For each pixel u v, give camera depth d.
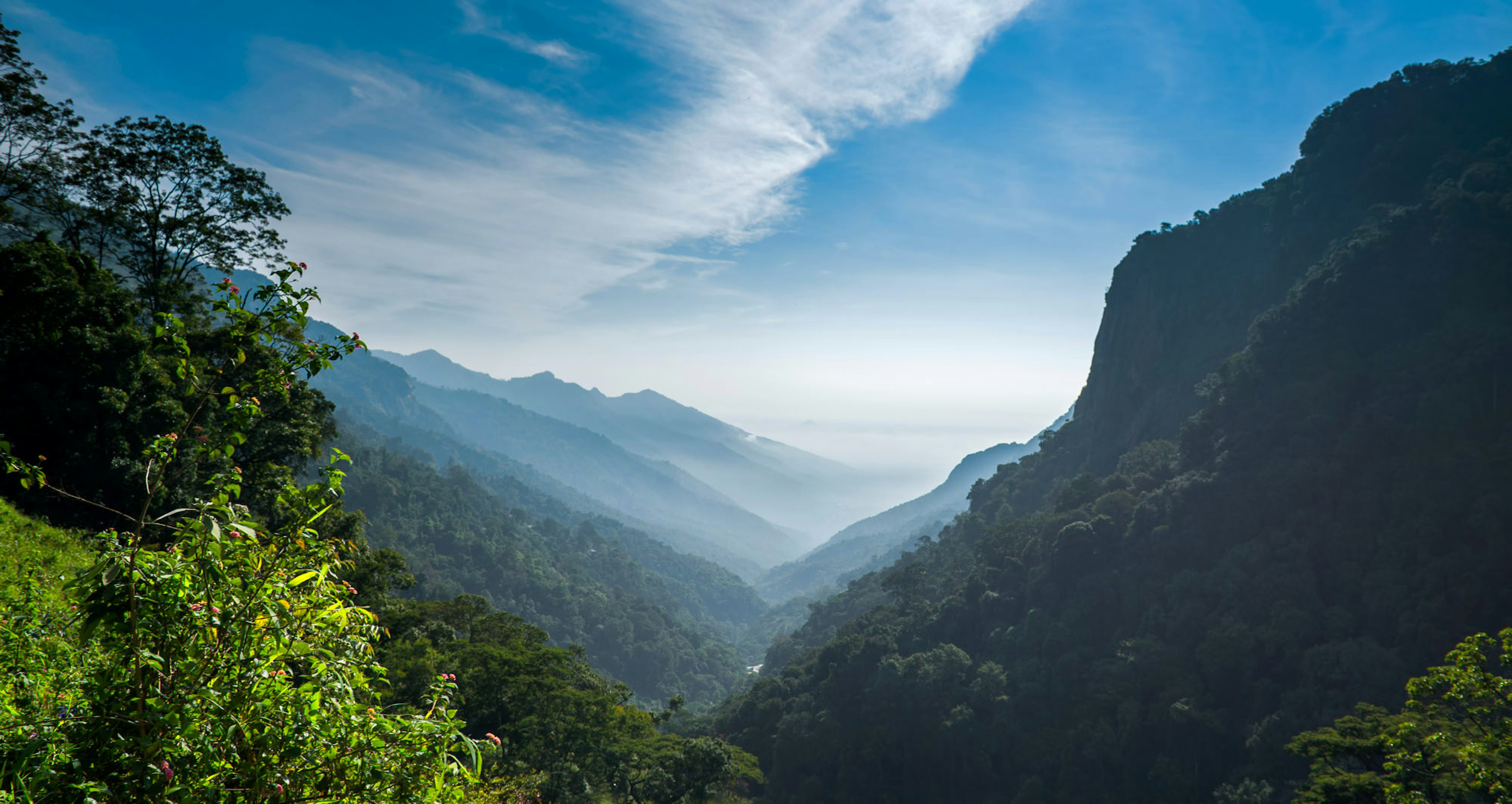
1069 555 74.56
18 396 21.53
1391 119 96.62
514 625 55.19
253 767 3.51
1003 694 67.38
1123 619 67.44
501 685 36.72
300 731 3.63
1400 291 70.94
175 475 16.61
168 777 3.24
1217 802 48.94
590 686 53.41
